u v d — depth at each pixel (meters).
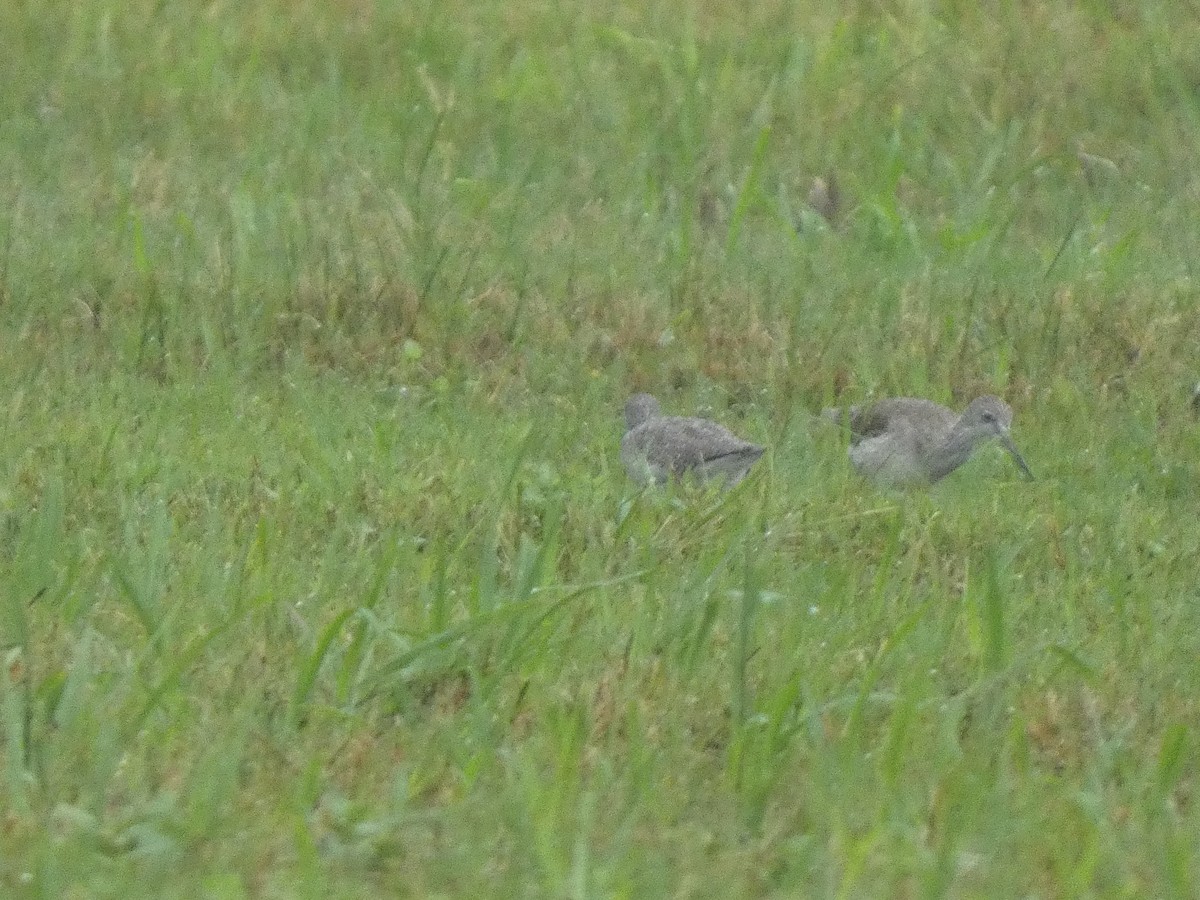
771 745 8.43
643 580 10.56
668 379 15.64
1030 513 12.62
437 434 13.73
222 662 9.08
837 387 15.59
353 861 7.50
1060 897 7.58
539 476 12.45
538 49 22.12
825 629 10.09
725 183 19.36
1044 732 9.21
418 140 20.06
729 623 10.16
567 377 15.43
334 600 10.00
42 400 13.83
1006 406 13.91
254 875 7.30
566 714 8.76
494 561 9.88
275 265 16.67
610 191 19.28
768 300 16.72
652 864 7.54
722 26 22.77
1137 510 12.88
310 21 22.34
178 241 17.16
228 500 11.73
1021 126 20.59
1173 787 8.63
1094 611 10.93
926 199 19.58
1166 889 7.65
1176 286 17.17
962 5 22.95
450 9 22.78
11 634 9.30
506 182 19.22
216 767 7.81
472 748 8.52
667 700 9.12
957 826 7.87
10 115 20.05
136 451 12.65
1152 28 22.14
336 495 11.91
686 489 12.52
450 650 9.10
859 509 12.45
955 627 10.41
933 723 9.09
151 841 7.40
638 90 21.36
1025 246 18.72
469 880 7.36
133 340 15.23
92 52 21.42
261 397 14.48
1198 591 11.59
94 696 8.45
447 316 16.00
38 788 7.87
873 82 21.55
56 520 10.02
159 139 19.81
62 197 18.16
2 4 22.02
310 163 19.09
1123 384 15.64
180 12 22.44
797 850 7.77
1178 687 9.91
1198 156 20.47
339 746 8.45
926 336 16.14
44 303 15.74
